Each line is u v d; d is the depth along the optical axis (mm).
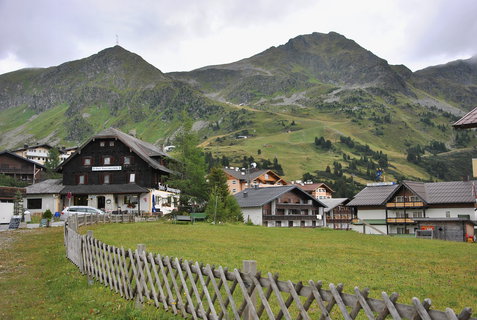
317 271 18625
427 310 5465
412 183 77625
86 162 75438
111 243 26859
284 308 7262
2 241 29797
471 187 73938
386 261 23156
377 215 81375
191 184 65562
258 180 139750
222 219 56969
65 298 13352
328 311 6625
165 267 11219
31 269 18906
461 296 14312
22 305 12922
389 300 5820
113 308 11734
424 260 24062
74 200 73312
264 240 33219
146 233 34594
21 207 55969
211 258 21219
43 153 183750
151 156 77688
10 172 110250
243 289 8133
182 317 10172
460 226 69250
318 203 97562
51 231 37188
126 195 73062
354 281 16562
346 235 43781
